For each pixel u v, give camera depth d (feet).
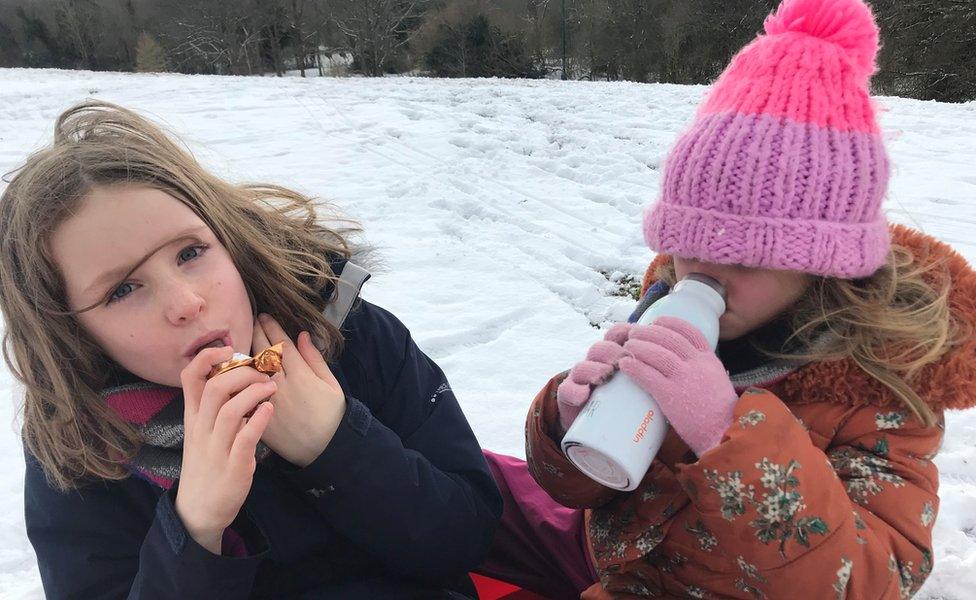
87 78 48.39
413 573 4.56
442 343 10.23
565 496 4.68
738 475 3.45
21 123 27.50
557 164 18.99
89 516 4.04
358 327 5.03
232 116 27.63
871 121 3.93
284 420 3.98
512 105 28.63
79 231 3.40
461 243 13.78
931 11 56.18
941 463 7.22
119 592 3.99
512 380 9.25
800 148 3.74
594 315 11.01
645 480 4.42
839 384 3.93
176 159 4.07
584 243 13.62
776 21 4.17
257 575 4.33
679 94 31.04
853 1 3.97
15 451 8.23
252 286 4.38
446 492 4.50
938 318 3.83
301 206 5.25
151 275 3.44
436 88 35.42
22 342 3.78
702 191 3.90
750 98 3.91
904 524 3.70
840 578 3.45
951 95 56.29
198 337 3.54
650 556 4.46
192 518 3.43
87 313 3.53
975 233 13.26
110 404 3.90
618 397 3.58
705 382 3.57
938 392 3.78
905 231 4.46
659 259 5.26
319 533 4.39
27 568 6.49
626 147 20.39
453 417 5.08
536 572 5.36
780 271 3.92
